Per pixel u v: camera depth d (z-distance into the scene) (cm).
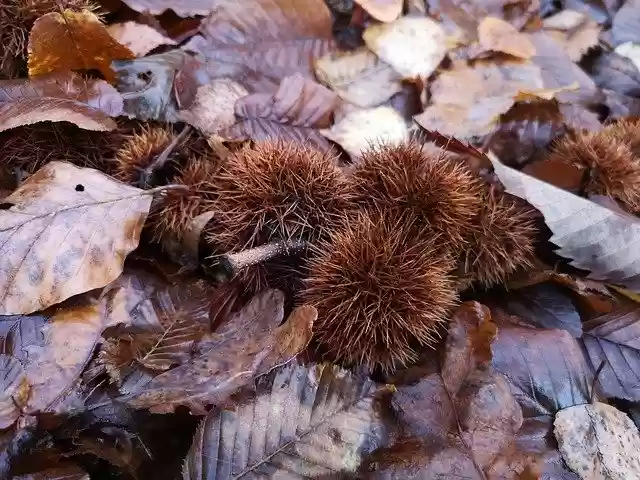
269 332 20
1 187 24
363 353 20
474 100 30
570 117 30
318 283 21
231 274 21
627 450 20
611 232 23
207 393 18
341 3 31
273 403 18
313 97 28
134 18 29
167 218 23
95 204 21
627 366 22
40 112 23
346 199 23
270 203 22
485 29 31
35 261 20
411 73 30
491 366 20
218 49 29
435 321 21
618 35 34
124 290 21
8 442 17
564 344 21
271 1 29
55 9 24
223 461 18
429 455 19
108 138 25
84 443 18
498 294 24
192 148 25
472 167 26
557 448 20
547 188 24
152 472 18
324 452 18
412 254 21
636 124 29
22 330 19
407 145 24
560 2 35
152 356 20
